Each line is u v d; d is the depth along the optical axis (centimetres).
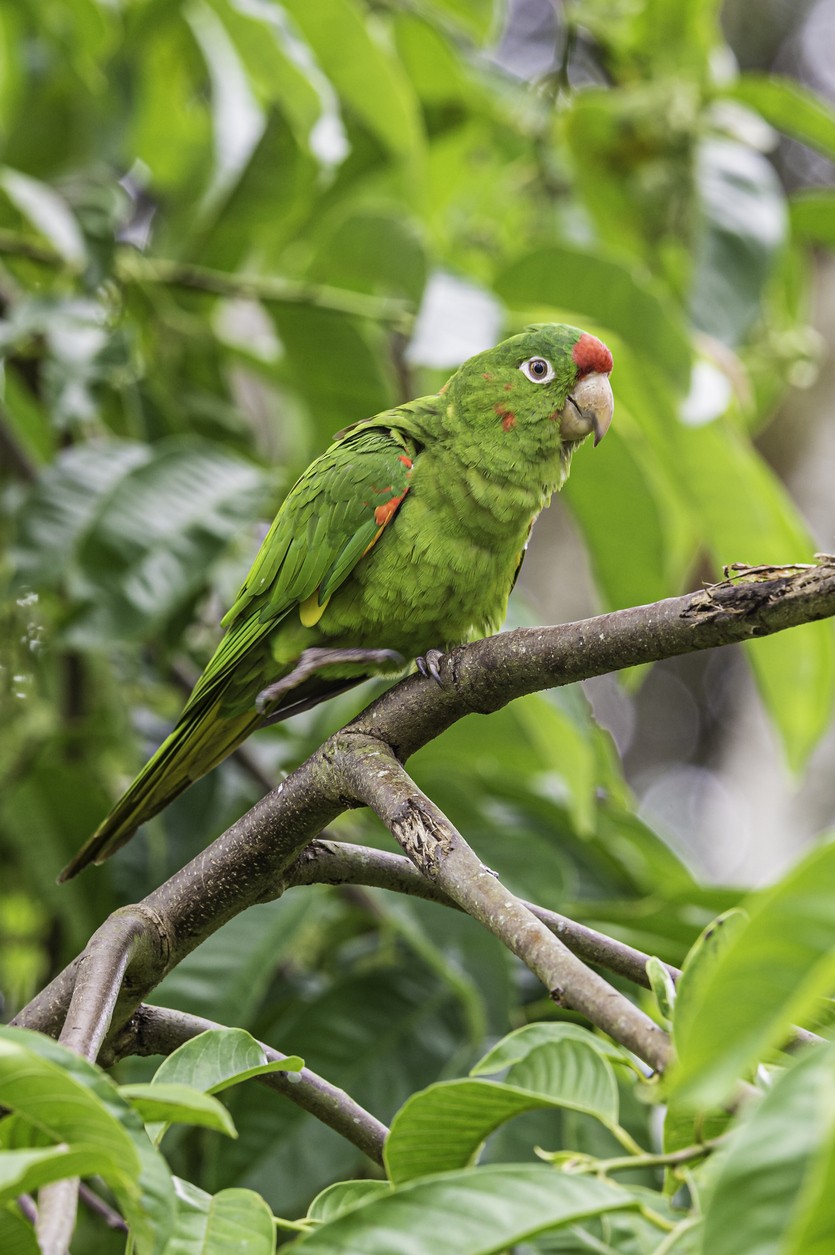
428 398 658
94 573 638
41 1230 256
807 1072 217
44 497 671
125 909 429
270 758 793
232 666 619
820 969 196
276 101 798
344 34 718
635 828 782
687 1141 296
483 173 945
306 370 805
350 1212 260
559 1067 332
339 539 604
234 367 988
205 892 440
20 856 827
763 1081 299
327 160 771
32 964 853
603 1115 308
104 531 646
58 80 847
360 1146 405
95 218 749
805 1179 206
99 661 793
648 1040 287
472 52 977
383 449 618
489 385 630
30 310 705
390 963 682
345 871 461
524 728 754
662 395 709
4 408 812
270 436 1120
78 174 838
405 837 389
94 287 732
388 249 736
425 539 605
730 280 783
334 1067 638
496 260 919
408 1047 646
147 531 653
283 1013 715
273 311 784
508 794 775
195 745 628
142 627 630
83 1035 348
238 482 686
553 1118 574
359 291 774
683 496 746
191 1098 260
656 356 698
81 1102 244
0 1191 243
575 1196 265
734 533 748
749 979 206
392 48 849
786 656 740
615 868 771
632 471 733
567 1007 311
